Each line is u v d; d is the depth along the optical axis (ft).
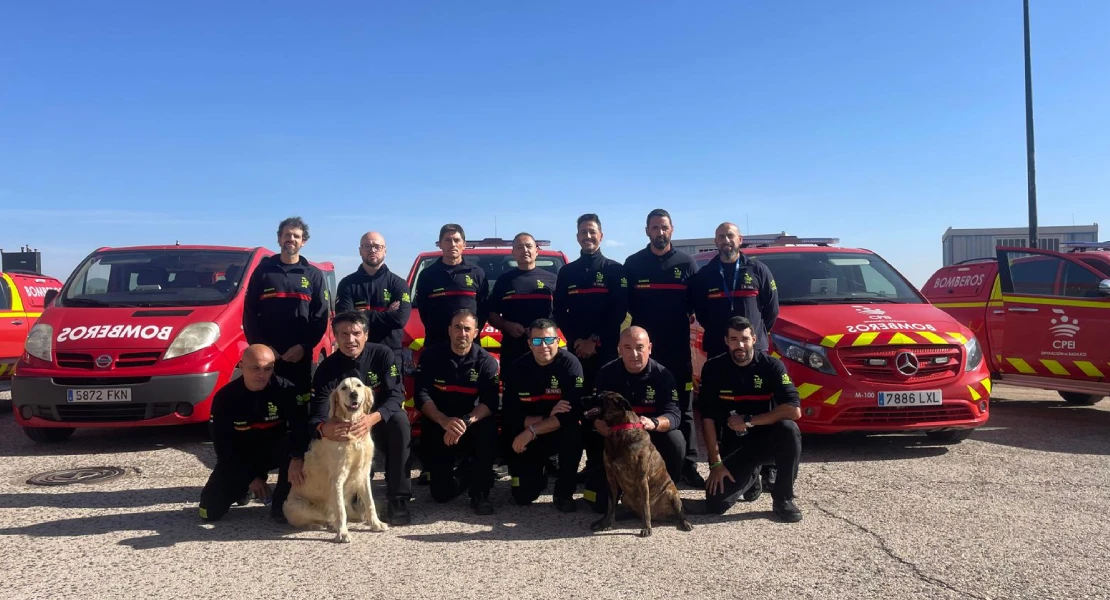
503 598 11.45
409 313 19.76
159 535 14.57
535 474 16.81
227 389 15.67
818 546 13.69
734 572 12.45
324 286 20.53
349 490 14.83
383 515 15.99
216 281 25.46
